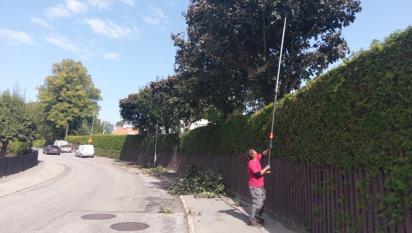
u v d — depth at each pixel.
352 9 14.91
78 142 78.44
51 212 12.33
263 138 12.51
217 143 20.50
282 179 10.80
